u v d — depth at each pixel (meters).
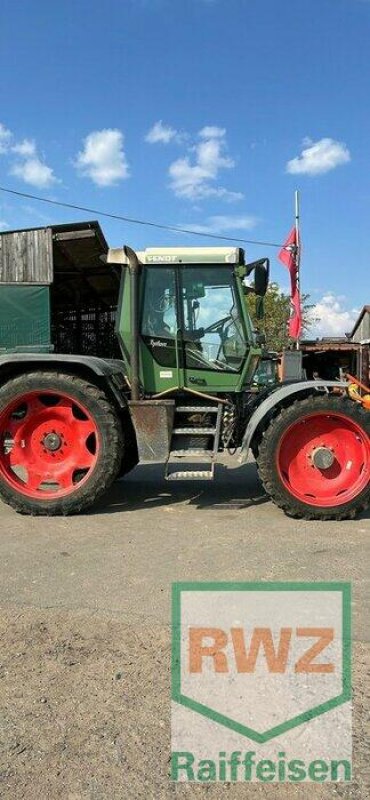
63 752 2.23
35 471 5.63
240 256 5.82
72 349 12.43
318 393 5.43
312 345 23.84
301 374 11.37
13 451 5.66
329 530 4.98
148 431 5.60
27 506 5.50
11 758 2.20
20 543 4.72
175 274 5.85
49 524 5.27
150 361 5.87
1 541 4.79
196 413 5.80
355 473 5.40
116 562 4.22
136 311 5.75
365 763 2.16
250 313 6.29
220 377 5.84
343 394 5.40
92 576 3.95
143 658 2.88
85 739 2.29
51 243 11.06
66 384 5.48
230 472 7.63
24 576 3.98
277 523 5.21
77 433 5.64
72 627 3.21
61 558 4.34
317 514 5.26
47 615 3.37
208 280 5.86
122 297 5.91
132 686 2.64
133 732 2.33
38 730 2.36
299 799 2.00
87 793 2.03
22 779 2.09
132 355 5.71
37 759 2.19
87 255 11.23
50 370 5.71
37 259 11.33
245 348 5.83
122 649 2.96
